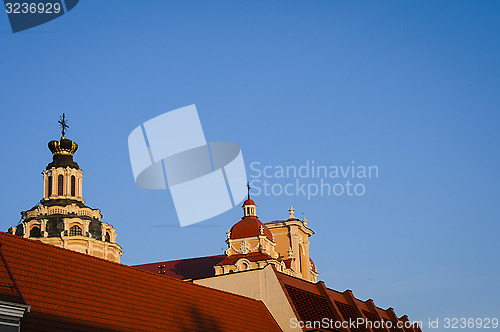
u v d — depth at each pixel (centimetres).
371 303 6875
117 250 11375
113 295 4234
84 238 10806
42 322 3569
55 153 11662
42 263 4012
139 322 4169
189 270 10750
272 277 5725
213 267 10594
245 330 5025
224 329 4812
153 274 4750
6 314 3166
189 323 4544
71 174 11512
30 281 3806
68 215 11050
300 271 10625
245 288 5759
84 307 3938
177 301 4694
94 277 4259
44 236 10788
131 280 4519
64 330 3634
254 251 10088
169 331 4291
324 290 6222
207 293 5109
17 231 11088
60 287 3944
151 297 4506
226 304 5203
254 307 5522
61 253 4212
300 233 10775
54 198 11281
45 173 11512
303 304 5778
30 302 3650
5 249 3881
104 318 3975
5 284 3306
